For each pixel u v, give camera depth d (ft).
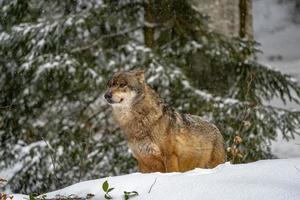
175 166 28.94
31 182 45.11
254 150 44.65
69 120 48.14
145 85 28.58
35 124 47.80
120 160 45.57
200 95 46.62
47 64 45.39
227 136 44.73
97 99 47.98
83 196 20.27
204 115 45.88
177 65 48.70
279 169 19.26
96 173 45.09
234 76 49.93
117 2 49.83
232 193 17.33
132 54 47.16
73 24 46.42
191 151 29.48
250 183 17.98
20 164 45.70
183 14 49.62
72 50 47.37
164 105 28.91
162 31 49.62
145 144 28.78
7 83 47.78
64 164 44.86
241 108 45.91
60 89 47.14
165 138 28.50
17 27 47.50
